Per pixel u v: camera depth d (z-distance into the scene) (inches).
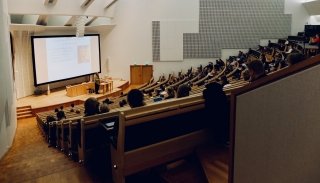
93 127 163.3
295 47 453.7
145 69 626.8
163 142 127.7
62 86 581.3
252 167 67.1
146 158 124.3
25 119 426.9
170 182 118.0
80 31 491.8
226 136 137.1
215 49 628.1
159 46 622.5
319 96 62.2
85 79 614.5
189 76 506.9
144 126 120.8
